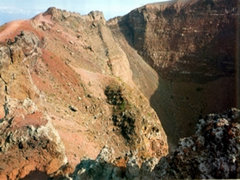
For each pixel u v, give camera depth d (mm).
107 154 19328
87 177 17672
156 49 117750
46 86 47875
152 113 69438
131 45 125125
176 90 100500
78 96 53438
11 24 58094
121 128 52625
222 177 12188
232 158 12148
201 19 111188
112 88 60281
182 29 114062
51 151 25609
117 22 136750
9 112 27953
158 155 57938
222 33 104312
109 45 100875
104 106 56062
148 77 105062
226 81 93562
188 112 89750
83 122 46812
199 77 100875
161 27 120625
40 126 26156
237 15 103188
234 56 96938
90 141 41156
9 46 37031
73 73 58250
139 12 126812
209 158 13141
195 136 14352
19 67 38188
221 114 14125
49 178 20891
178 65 108500
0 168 23125
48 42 63500
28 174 23641
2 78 34656
